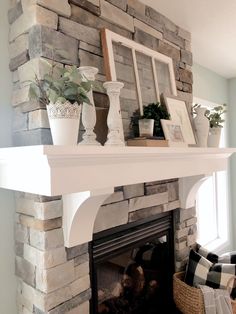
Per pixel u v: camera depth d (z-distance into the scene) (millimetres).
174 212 2078
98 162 1091
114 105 1293
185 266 2135
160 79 1838
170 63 1914
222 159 2123
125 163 1222
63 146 924
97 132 1387
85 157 1018
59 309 1213
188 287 1882
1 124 1301
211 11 1874
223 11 1877
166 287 2070
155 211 1841
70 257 1269
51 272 1192
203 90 3021
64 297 1235
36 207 1211
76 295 1285
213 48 2523
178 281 1970
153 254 1996
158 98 1763
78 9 1338
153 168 1388
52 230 1205
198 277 1969
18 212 1320
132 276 1857
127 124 1550
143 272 1946
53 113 1044
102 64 1444
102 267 1630
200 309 1797
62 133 1046
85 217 1249
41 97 1128
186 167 1665
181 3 1767
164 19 1930
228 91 3506
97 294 1499
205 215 3320
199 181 1996
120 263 1761
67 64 1268
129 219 1633
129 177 1242
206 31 2180
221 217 3436
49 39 1197
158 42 1864
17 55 1280
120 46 1541
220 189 3441
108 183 1139
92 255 1458
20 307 1312
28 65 1214
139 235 1762
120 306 1754
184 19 1980
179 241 2090
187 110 1975
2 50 1313
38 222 1202
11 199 1341
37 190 1003
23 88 1251
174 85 1920
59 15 1251
